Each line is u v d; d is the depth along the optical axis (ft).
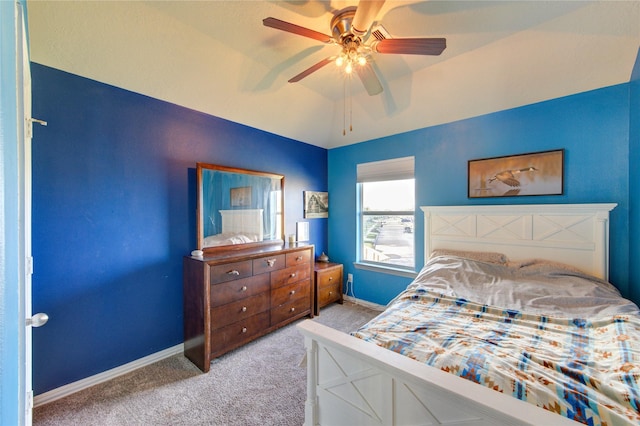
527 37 6.34
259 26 6.01
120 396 5.88
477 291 6.48
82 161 6.17
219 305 7.27
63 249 5.92
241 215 9.34
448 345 4.05
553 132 7.64
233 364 7.13
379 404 3.51
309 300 10.18
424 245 9.95
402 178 10.73
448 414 2.92
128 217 6.90
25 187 3.43
